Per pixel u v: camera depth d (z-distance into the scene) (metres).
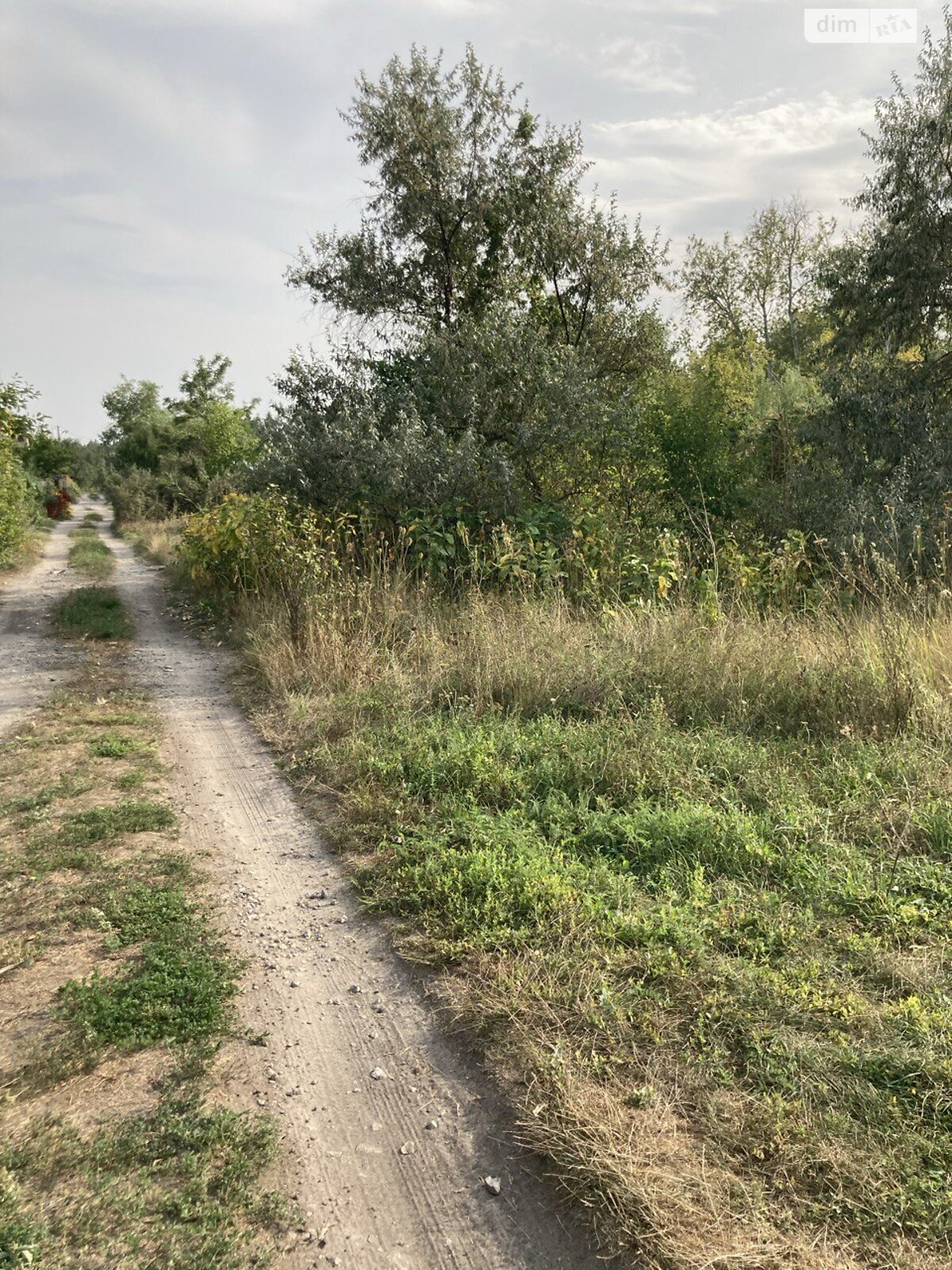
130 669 9.95
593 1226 2.39
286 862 4.78
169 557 23.41
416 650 8.08
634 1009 3.15
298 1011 3.46
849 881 3.81
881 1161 2.43
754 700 6.22
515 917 3.83
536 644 7.52
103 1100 2.90
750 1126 2.61
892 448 13.98
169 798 5.73
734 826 4.35
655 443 15.28
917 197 14.53
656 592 9.45
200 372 51.22
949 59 14.54
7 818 5.25
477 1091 2.98
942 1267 2.14
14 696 8.57
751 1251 2.20
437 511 11.34
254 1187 2.59
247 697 8.29
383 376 14.14
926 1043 2.83
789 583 9.57
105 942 3.83
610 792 5.06
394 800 5.27
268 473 12.65
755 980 3.21
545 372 12.74
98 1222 2.39
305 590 9.58
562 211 14.76
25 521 26.42
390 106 14.55
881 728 5.60
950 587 8.29
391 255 15.31
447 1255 2.37
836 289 16.02
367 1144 2.77
